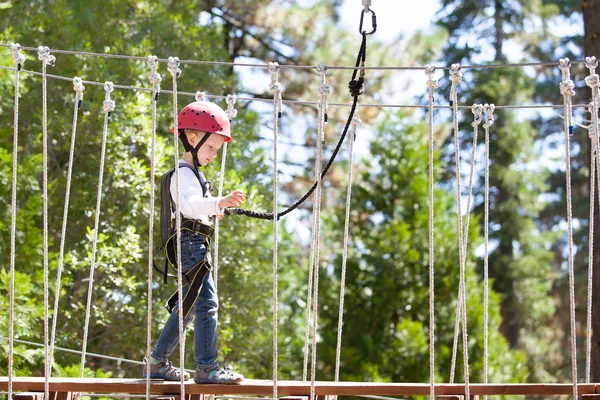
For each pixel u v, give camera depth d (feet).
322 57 60.70
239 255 43.98
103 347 41.86
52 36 41.27
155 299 42.01
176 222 15.49
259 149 51.11
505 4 97.91
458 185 15.12
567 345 92.32
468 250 54.19
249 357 44.91
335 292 54.80
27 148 40.63
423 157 55.72
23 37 41.04
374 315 52.80
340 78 60.23
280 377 46.65
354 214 55.83
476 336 51.49
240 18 64.03
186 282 16.62
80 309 40.34
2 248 34.42
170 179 16.74
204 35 49.26
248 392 15.70
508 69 92.07
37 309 32.68
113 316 40.93
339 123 61.93
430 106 15.31
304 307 57.06
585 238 96.63
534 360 89.92
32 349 35.37
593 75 15.56
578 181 100.68
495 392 15.69
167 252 16.65
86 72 41.01
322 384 15.74
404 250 53.31
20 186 35.27
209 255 16.71
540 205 93.04
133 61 42.52
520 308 87.97
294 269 62.49
